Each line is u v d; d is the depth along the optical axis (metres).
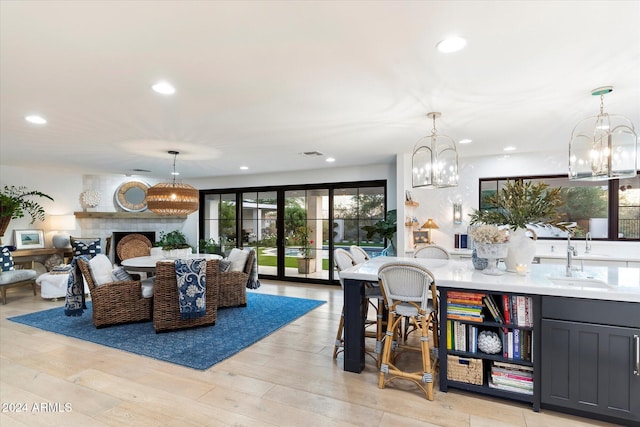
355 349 2.89
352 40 1.86
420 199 5.62
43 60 2.08
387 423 2.18
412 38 1.84
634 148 2.54
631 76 2.33
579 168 2.75
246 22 1.68
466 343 2.55
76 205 7.16
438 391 2.60
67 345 3.50
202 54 2.01
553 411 2.32
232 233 7.84
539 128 3.69
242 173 7.32
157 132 3.79
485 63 2.14
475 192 5.37
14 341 3.61
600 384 2.17
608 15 1.62
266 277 7.45
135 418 2.22
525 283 2.41
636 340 2.08
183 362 3.07
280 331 3.98
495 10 1.58
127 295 4.22
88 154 5.02
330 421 2.19
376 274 2.80
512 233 2.88
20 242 6.18
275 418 2.22
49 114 3.13
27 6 1.53
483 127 3.65
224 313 4.71
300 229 7.09
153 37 1.82
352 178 6.52
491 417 2.25
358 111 3.09
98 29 1.73
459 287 2.52
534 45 1.91
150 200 4.49
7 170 6.13
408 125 3.56
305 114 3.18
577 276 2.67
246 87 2.53
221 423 2.17
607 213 4.84
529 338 2.40
